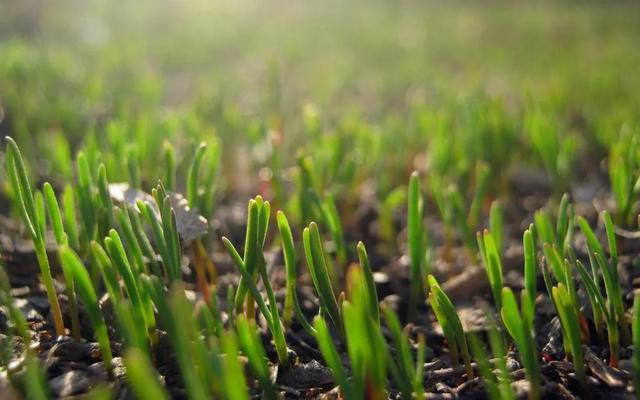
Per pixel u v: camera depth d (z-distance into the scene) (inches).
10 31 62.1
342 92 42.4
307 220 15.4
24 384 10.8
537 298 13.9
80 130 23.6
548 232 13.3
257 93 37.4
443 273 16.0
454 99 25.8
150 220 11.6
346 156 19.4
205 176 14.7
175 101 37.5
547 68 50.7
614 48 63.4
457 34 80.1
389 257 16.8
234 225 18.0
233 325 12.1
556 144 18.2
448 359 12.6
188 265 15.1
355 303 9.7
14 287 13.7
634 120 23.0
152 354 11.6
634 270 14.6
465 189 18.6
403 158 21.0
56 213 11.8
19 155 11.5
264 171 20.1
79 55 49.7
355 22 90.7
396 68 51.4
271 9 102.9
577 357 11.2
